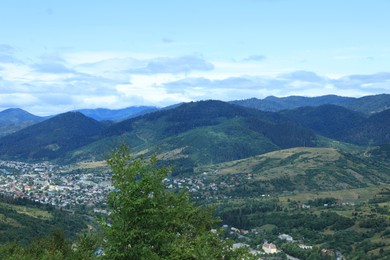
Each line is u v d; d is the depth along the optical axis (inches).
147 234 884.6
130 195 892.6
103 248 921.5
